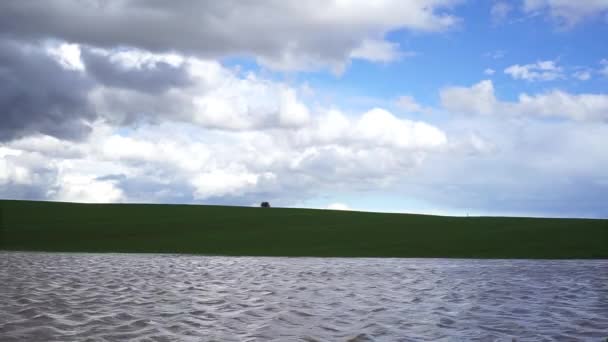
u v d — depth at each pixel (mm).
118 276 20953
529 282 20203
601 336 10078
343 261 31500
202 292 16359
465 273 24016
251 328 10625
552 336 10070
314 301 14664
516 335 10156
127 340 9297
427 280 20859
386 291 17156
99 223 52469
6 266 24797
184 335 9844
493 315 12523
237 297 15305
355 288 17953
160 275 21641
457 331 10531
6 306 12742
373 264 29297
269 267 26578
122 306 13211
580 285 19141
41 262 27781
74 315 11711
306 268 26141
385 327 10891
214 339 9539
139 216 57938
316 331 10383
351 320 11688
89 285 17656
